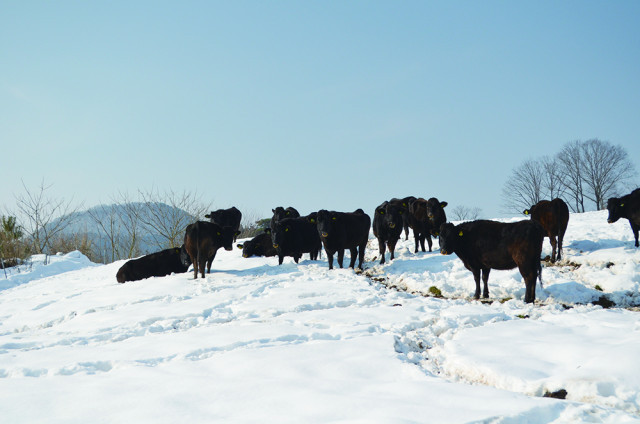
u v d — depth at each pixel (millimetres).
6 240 30453
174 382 6246
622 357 5973
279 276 15164
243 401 5504
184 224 40906
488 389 5621
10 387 6285
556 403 5078
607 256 13711
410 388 5688
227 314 10867
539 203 14805
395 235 16703
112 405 5516
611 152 55094
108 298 13789
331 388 5855
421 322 9125
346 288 12859
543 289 12000
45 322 12000
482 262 11766
